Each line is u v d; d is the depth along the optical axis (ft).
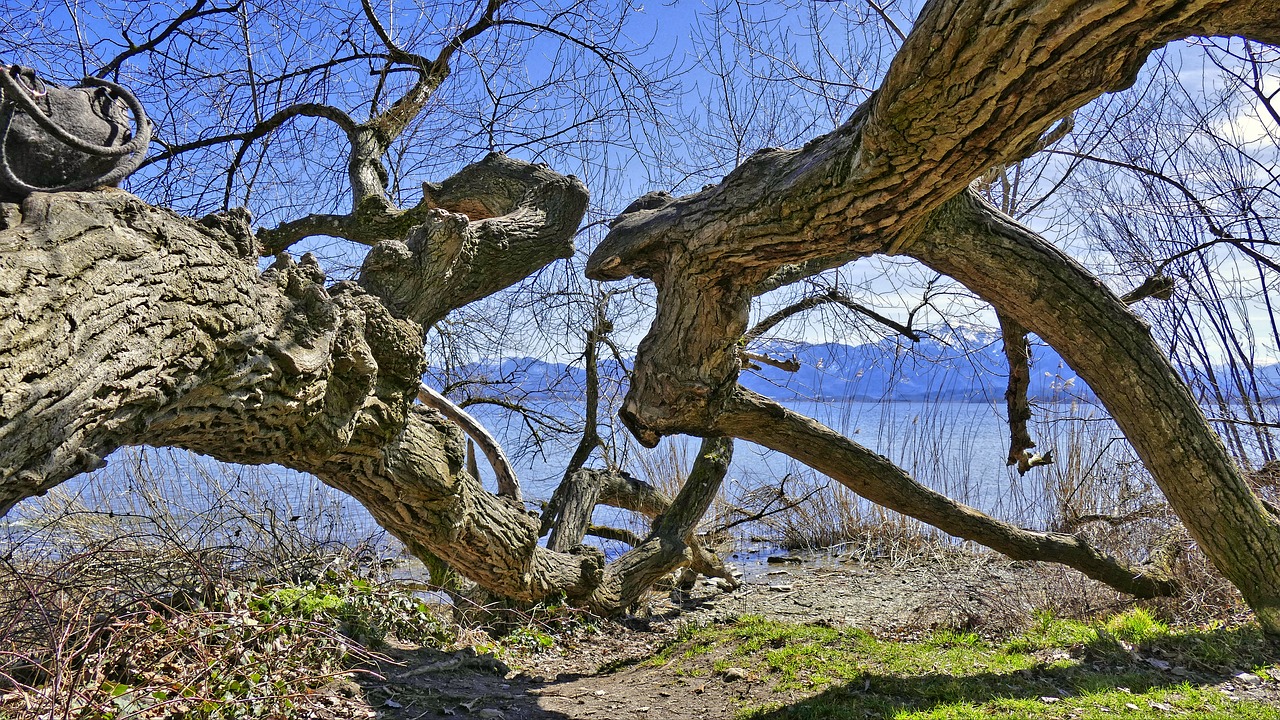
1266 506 18.12
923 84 8.13
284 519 19.67
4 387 6.23
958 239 14.47
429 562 20.48
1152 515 23.39
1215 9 6.73
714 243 12.67
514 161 20.36
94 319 7.06
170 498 20.36
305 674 11.85
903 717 11.93
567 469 25.72
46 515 18.02
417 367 12.85
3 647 10.82
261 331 9.50
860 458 19.34
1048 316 15.33
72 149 7.75
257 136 22.77
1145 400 15.65
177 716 10.21
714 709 13.23
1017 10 7.05
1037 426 29.37
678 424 15.17
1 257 6.51
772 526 33.65
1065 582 20.52
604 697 14.24
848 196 10.42
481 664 16.03
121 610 12.65
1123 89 8.14
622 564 22.03
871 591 25.12
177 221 8.85
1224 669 14.25
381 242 15.30
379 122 22.62
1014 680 13.74
